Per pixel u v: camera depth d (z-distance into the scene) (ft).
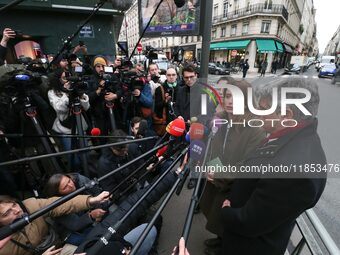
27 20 18.48
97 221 4.82
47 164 7.22
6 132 6.89
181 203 7.97
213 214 5.38
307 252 6.01
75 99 6.76
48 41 19.58
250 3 72.54
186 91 9.02
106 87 8.51
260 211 2.95
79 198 4.68
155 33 9.70
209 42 7.32
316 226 3.84
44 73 9.56
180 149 4.29
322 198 9.12
